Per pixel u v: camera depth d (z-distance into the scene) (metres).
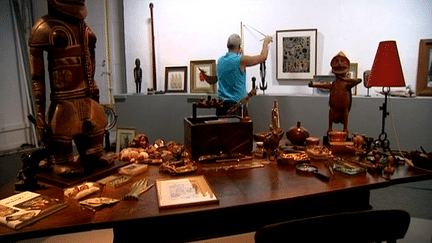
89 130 1.79
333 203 1.87
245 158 2.11
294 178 1.79
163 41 4.77
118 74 4.93
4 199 1.48
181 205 1.44
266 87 4.20
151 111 4.43
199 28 4.62
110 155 2.00
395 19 3.87
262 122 4.07
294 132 2.43
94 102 1.81
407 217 1.14
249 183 1.72
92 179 1.74
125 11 4.75
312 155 2.12
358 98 3.65
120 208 1.43
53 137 1.71
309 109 3.86
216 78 3.72
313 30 4.15
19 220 1.28
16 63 4.77
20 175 1.66
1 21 4.55
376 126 3.63
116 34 4.84
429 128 3.48
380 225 1.13
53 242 2.38
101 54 4.89
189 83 4.74
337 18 4.08
